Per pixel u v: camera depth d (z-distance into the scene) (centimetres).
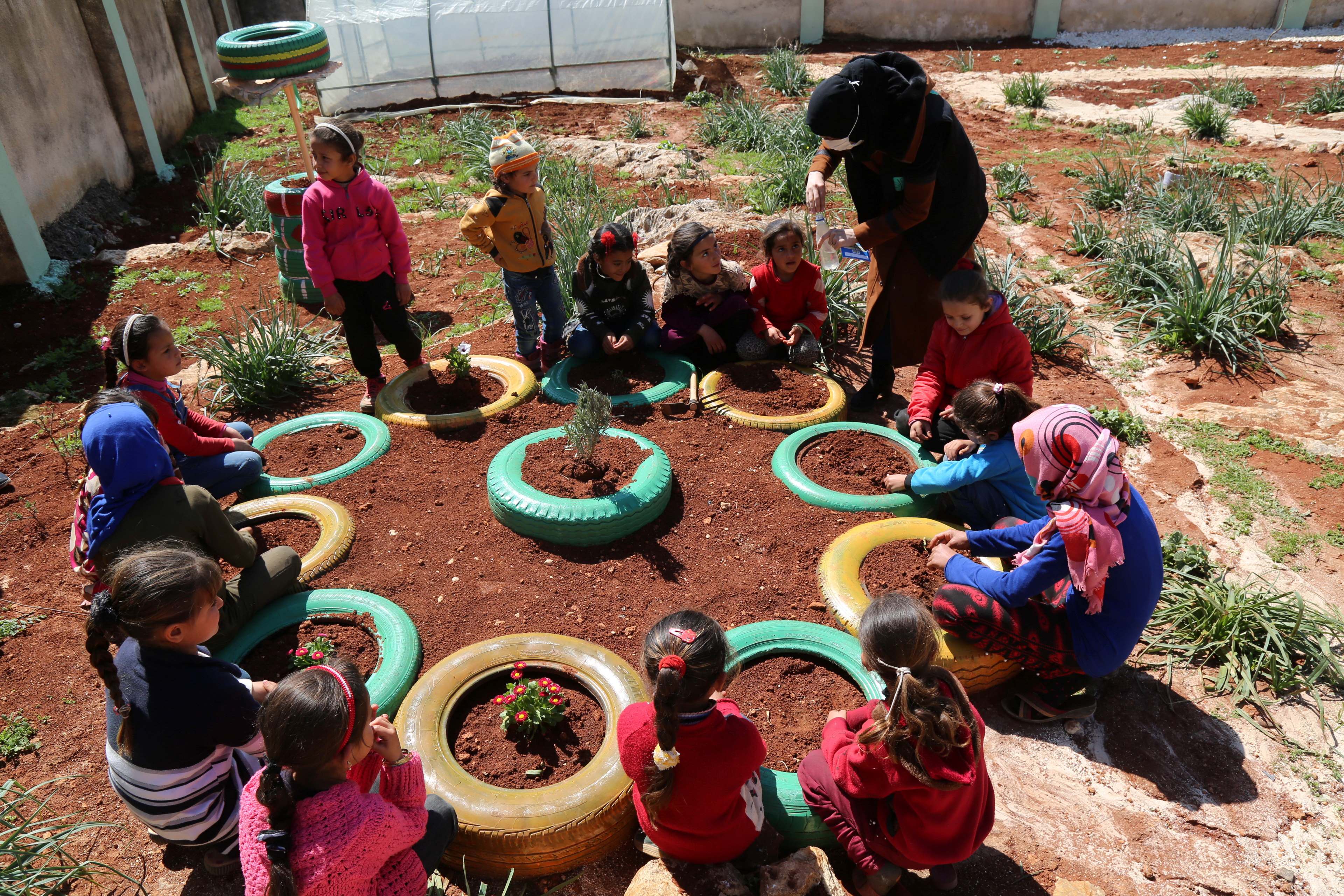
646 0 1346
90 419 321
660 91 1420
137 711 251
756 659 346
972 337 422
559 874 284
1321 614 365
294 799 216
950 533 360
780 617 370
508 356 588
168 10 1327
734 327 558
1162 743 328
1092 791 309
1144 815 301
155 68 1199
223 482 424
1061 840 293
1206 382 565
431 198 954
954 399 382
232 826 271
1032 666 332
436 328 661
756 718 322
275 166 1121
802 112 1216
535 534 415
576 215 801
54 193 838
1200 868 283
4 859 271
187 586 243
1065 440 294
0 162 721
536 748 305
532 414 515
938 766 236
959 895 274
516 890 281
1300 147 1010
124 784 260
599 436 429
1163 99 1256
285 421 525
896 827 258
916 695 235
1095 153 1020
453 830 264
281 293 731
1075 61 1538
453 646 356
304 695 208
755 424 493
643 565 402
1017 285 675
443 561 404
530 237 527
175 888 280
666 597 382
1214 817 300
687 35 1767
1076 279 705
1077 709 331
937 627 307
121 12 1090
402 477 462
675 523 427
